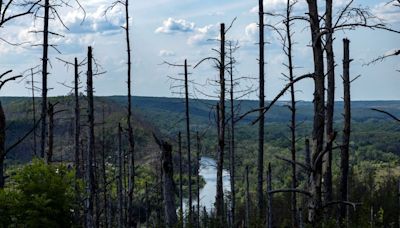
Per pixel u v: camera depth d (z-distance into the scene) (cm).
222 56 2139
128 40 2120
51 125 1964
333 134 747
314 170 762
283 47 2061
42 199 1067
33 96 2242
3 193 1034
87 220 1727
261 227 1856
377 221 2047
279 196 4000
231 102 2248
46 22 1823
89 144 1848
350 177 4350
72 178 1177
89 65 1833
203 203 6197
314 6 752
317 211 758
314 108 769
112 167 3897
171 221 1580
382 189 4506
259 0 2038
